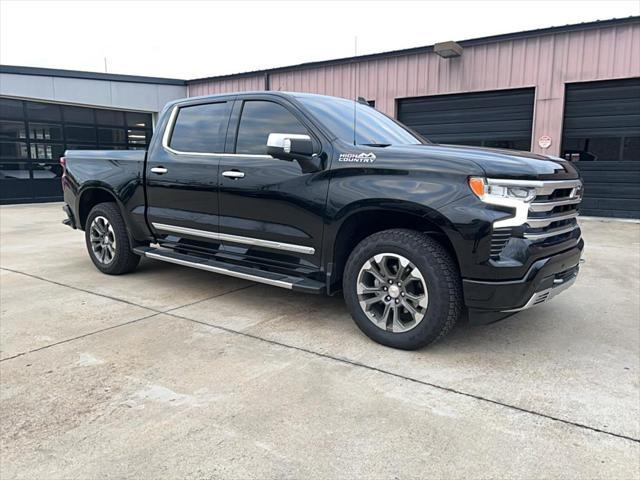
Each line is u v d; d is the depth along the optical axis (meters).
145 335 3.62
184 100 4.70
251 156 3.99
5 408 2.58
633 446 2.27
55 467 2.10
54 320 3.94
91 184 5.28
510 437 2.33
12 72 13.37
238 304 4.40
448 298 3.12
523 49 11.20
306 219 3.63
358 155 3.41
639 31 9.98
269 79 15.20
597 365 3.15
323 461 2.14
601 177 10.90
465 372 3.03
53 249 7.06
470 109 12.22
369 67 13.27
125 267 5.30
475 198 2.97
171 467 2.10
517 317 4.07
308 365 3.12
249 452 2.21
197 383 2.87
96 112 15.80
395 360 3.20
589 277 5.46
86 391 2.77
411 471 2.08
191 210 4.42
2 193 13.91
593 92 10.75
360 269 3.44
